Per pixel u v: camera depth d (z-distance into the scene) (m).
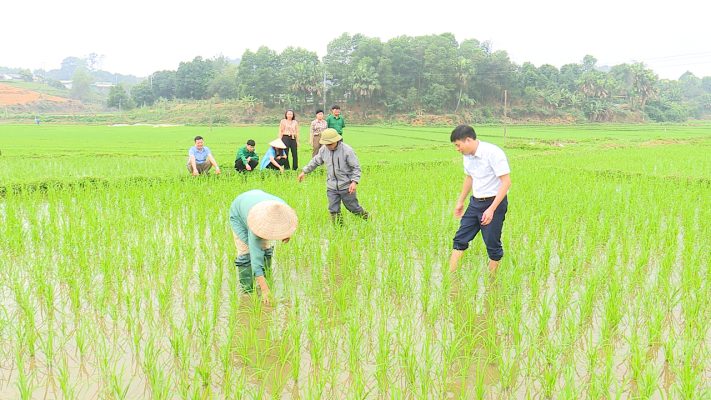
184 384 3.28
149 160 16.84
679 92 138.38
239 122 97.38
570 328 3.95
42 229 6.62
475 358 3.75
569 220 7.38
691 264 5.27
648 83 116.19
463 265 5.76
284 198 9.00
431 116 97.81
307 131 59.59
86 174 12.17
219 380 3.43
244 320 4.37
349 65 105.31
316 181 11.37
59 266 5.13
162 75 141.62
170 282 4.82
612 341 3.98
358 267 5.65
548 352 3.66
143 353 3.75
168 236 6.82
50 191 9.07
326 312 4.33
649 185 11.12
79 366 3.55
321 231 7.20
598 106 109.12
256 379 3.45
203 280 5.01
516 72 111.75
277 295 4.92
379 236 6.99
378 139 44.06
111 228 6.98
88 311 4.45
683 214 7.88
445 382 3.29
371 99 102.94
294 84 99.56
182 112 105.56
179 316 4.39
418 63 105.88
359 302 4.73
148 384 3.35
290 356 3.76
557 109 108.44
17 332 3.72
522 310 4.61
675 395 3.26
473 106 107.56
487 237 5.31
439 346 3.93
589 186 10.88
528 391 3.28
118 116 104.69
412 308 4.62
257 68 111.06
